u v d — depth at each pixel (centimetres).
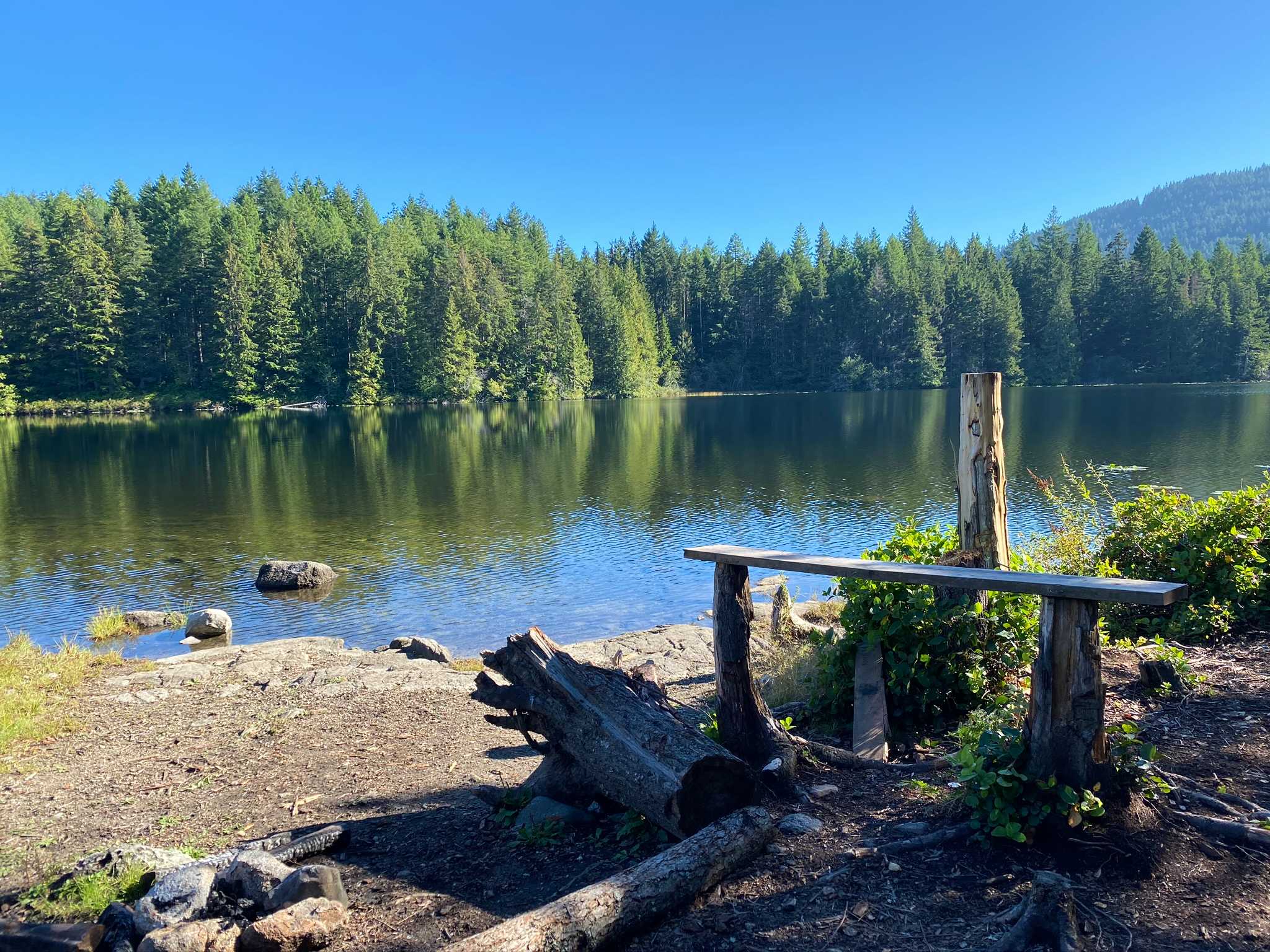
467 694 860
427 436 5234
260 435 5347
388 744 696
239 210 9712
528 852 402
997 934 269
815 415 6569
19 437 5216
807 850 345
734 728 431
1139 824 309
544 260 11719
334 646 1168
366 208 11125
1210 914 269
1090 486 2572
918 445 4231
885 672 504
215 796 576
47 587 1706
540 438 5034
